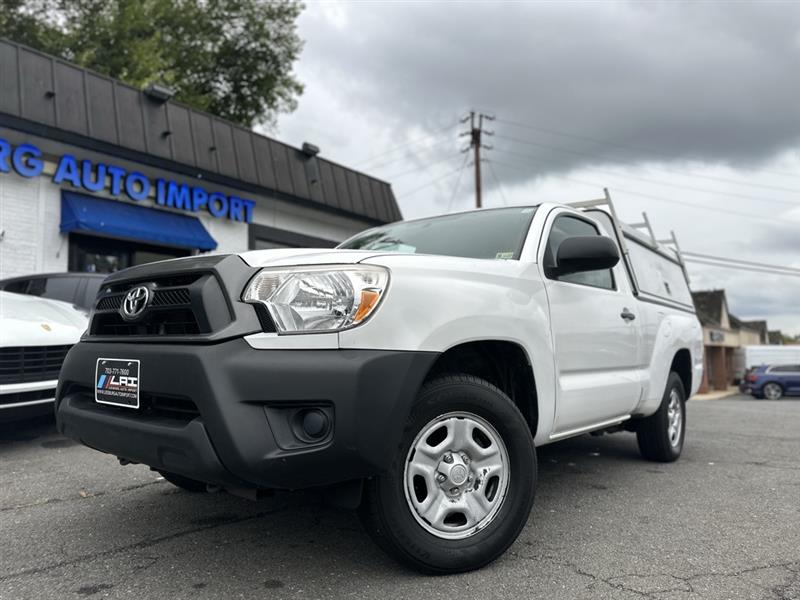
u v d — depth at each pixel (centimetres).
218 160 1227
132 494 375
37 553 279
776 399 2805
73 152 1041
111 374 262
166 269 260
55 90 990
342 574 255
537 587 244
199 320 233
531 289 312
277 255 251
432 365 253
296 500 362
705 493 396
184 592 237
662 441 480
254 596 234
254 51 2028
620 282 424
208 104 1828
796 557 279
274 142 1379
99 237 1109
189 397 224
